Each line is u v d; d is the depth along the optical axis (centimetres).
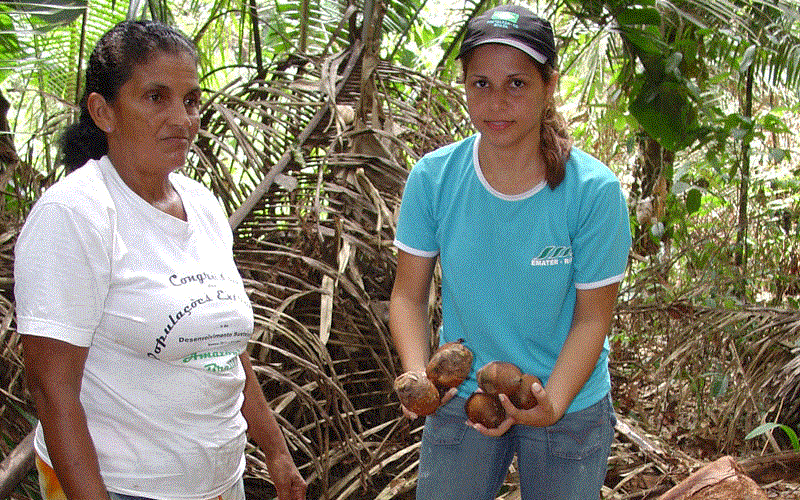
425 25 600
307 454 282
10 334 250
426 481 204
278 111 354
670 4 409
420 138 367
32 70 388
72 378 147
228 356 166
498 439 196
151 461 158
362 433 280
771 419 355
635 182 480
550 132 175
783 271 467
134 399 156
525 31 166
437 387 192
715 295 412
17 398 233
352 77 384
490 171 180
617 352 401
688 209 452
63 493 161
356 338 307
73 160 165
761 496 204
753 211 484
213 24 498
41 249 144
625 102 460
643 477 312
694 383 366
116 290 151
